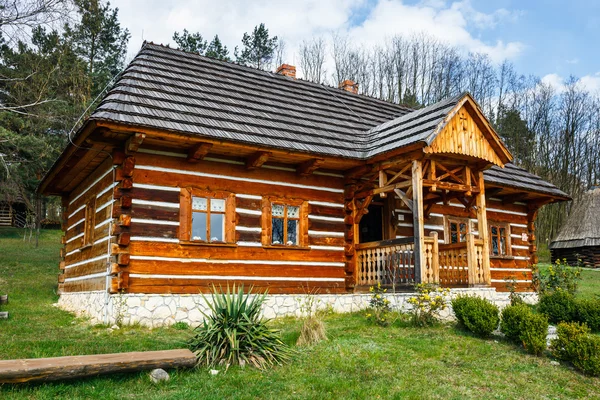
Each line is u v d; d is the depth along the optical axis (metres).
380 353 7.20
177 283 9.80
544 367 7.05
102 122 8.55
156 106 9.79
